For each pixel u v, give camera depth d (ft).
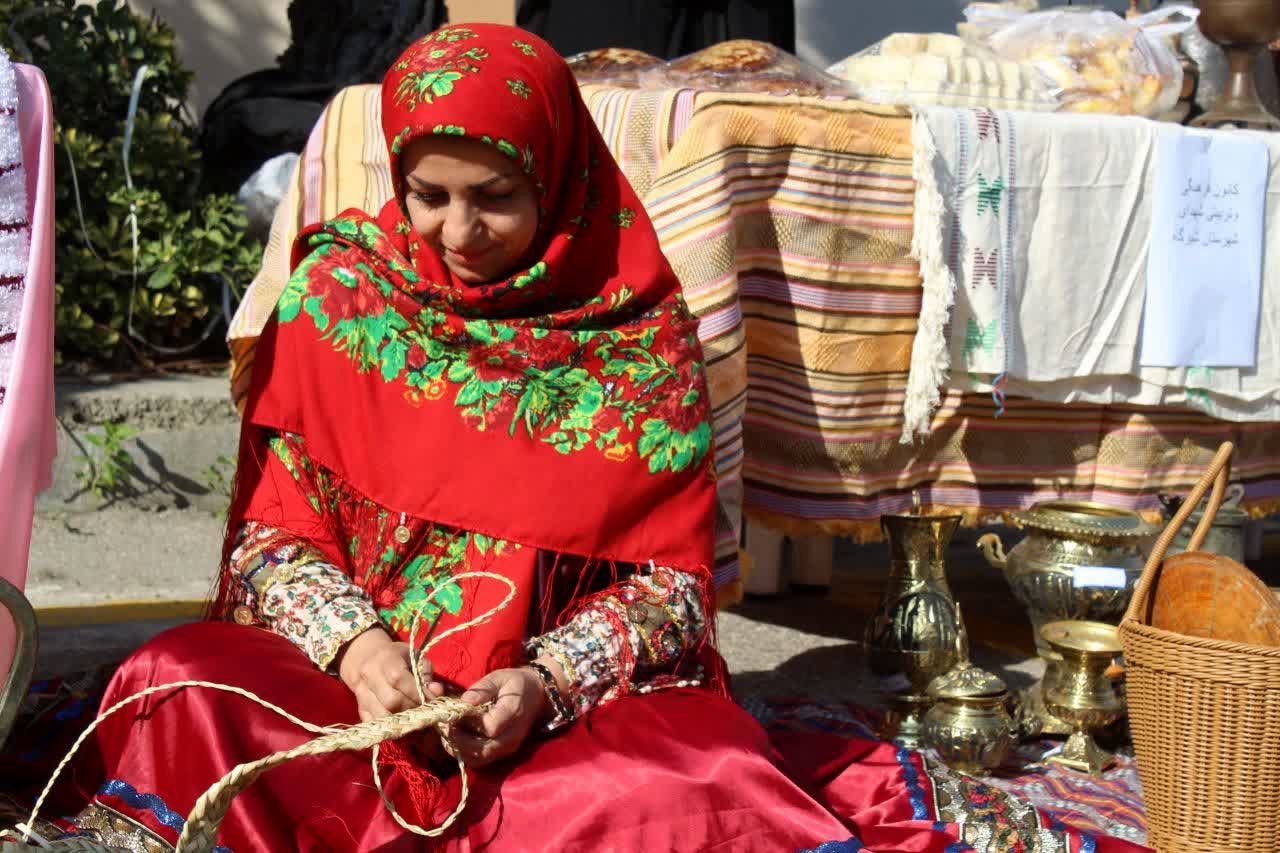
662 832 6.18
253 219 17.19
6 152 6.79
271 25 21.86
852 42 23.66
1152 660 7.76
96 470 14.75
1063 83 12.59
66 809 6.54
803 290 10.05
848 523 10.37
